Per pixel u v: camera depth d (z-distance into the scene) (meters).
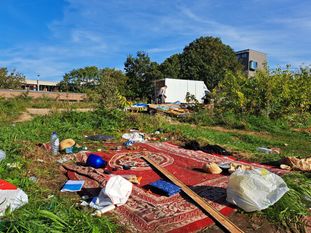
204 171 5.74
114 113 11.51
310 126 14.83
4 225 2.98
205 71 36.94
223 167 5.84
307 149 9.18
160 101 23.98
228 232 3.43
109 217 3.64
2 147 6.06
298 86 15.11
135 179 4.96
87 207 3.91
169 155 7.01
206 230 3.47
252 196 3.97
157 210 3.89
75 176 5.20
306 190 4.70
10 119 12.83
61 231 3.04
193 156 6.98
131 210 3.88
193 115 15.05
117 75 35.84
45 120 10.67
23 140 7.19
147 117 11.91
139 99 34.47
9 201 3.51
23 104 19.84
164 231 3.39
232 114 14.80
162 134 9.86
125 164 6.11
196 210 3.94
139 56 37.50
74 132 9.37
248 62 50.28
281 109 15.12
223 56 38.66
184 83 24.61
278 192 4.14
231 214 3.90
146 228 3.44
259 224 3.71
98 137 8.68
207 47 38.88
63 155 6.61
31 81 63.06
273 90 14.97
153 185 4.64
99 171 5.43
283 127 13.70
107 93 13.00
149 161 6.29
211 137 10.02
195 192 4.57
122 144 8.20
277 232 3.60
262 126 13.30
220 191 4.62
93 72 47.53
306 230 3.68
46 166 5.64
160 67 38.28
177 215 3.77
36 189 4.35
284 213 3.89
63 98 29.72
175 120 15.12
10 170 4.95
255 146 9.21
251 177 4.07
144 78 37.38
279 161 6.61
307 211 4.09
